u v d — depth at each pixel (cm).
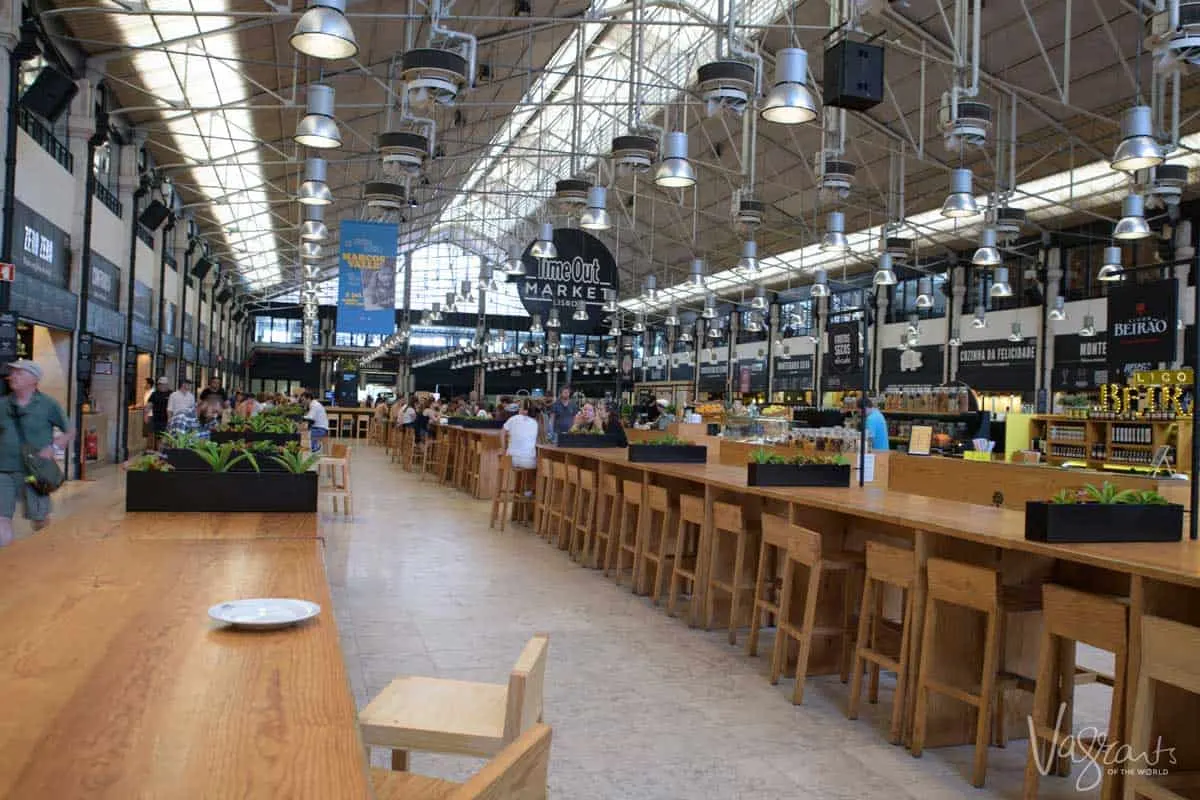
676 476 662
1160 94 1052
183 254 2147
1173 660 255
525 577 706
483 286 2447
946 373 2286
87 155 1254
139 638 185
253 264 3256
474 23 1303
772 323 3014
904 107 1550
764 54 1490
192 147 1720
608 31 1600
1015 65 1350
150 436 1449
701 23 962
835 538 523
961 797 329
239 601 205
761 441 911
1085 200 1791
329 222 2636
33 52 962
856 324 754
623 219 2747
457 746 221
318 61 1302
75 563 266
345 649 486
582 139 2209
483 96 1761
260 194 2159
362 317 1430
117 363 1525
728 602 579
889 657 406
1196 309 374
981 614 391
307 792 112
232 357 3772
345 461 1023
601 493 761
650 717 401
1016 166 1712
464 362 4850
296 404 2053
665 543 638
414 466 1789
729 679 463
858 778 343
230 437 892
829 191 1014
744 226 1230
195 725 136
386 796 201
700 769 344
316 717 140
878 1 752
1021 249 2105
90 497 1049
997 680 358
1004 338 2125
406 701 242
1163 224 1667
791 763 355
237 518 363
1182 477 603
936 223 2108
